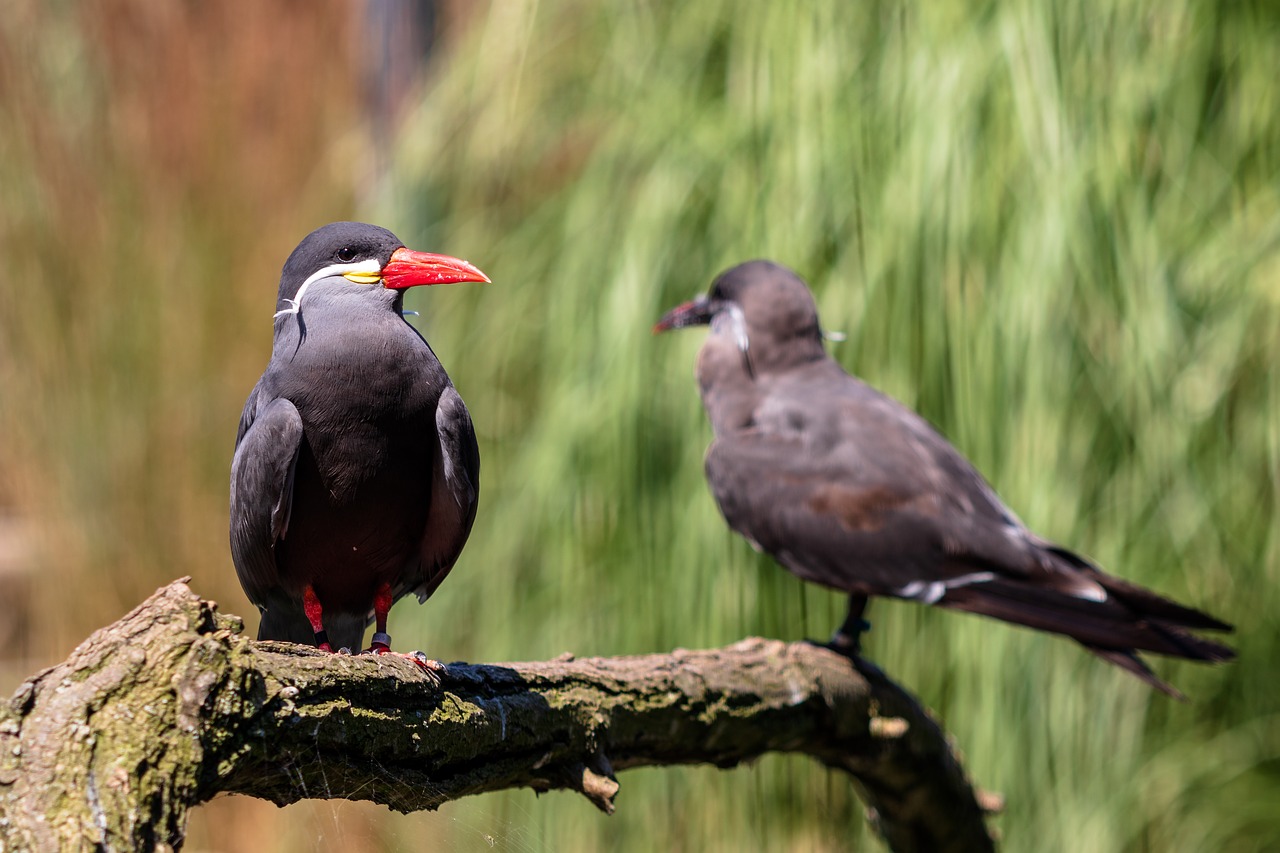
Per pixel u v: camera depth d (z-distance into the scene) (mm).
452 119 9664
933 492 7473
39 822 3125
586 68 9664
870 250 8328
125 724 3342
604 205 9188
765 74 8805
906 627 8531
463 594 9430
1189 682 8531
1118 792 8141
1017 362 7953
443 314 9734
